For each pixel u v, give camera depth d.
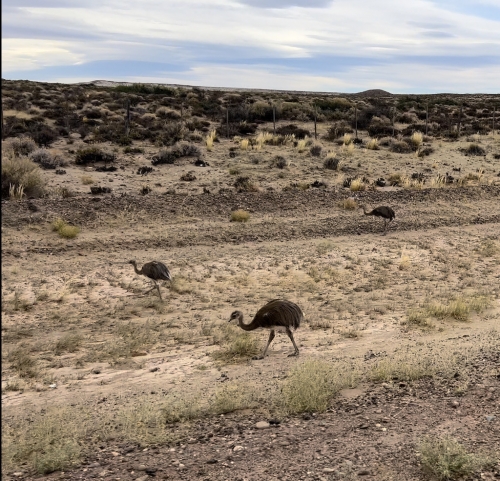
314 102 58.72
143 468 5.82
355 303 14.55
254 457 6.00
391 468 5.60
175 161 32.72
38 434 6.75
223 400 7.70
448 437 6.11
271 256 19.53
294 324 10.48
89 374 9.88
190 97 60.16
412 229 24.00
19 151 30.67
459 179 31.89
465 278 17.42
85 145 35.59
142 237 20.64
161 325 12.79
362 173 32.84
